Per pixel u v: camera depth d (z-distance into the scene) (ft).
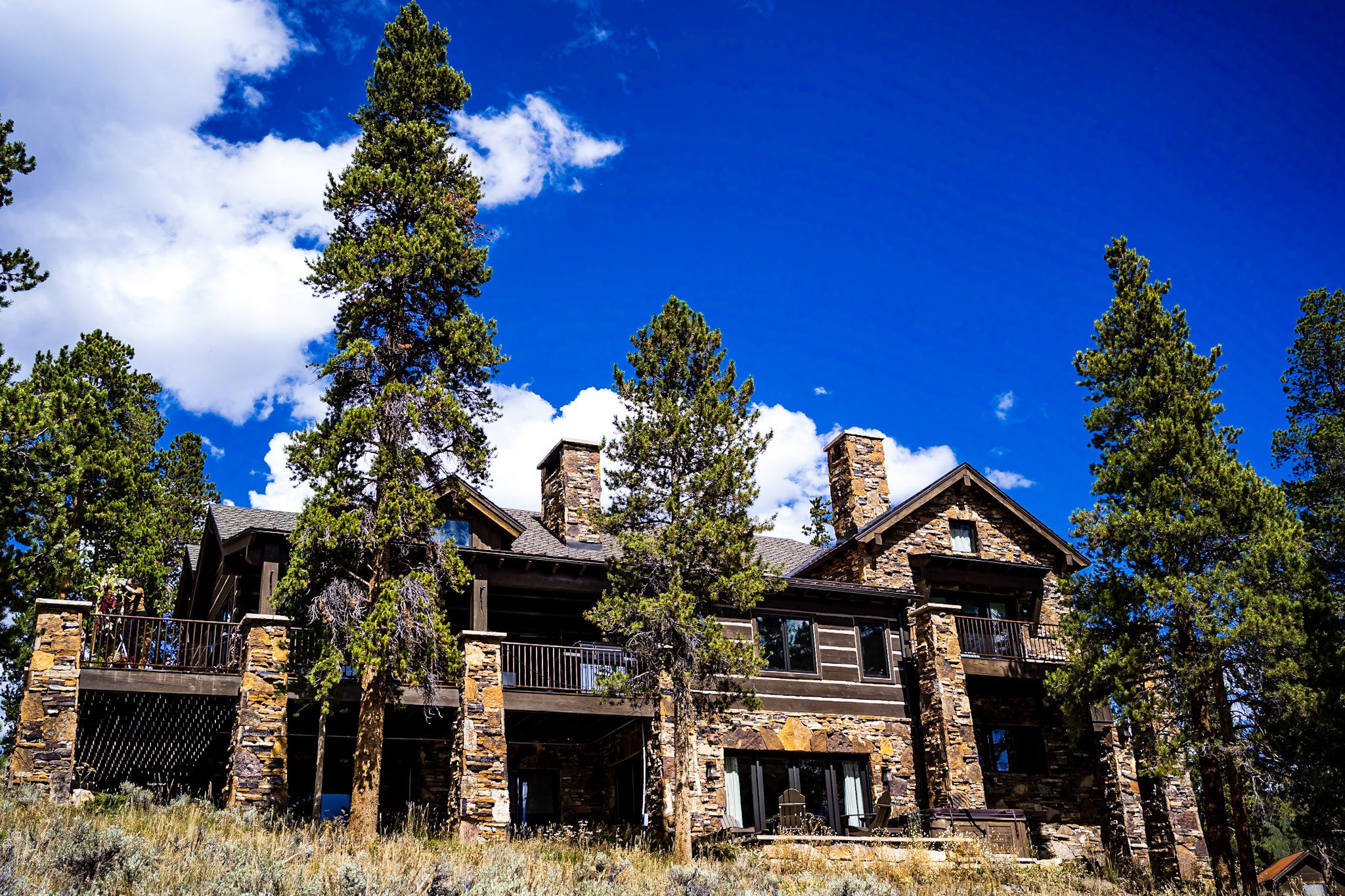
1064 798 88.48
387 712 71.67
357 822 59.57
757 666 68.74
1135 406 80.18
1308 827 76.23
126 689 64.13
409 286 71.61
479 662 71.72
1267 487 74.49
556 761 83.51
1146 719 72.90
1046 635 92.99
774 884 50.70
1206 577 71.41
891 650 86.99
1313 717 67.62
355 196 72.38
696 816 73.36
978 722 88.94
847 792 81.82
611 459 73.87
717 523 69.56
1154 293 82.38
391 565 67.56
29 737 59.62
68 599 79.97
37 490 70.08
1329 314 102.42
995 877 63.36
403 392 66.80
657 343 75.36
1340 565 88.22
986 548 96.43
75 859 35.58
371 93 78.28
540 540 87.20
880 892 52.21
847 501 97.30
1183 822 85.71
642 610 67.41
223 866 38.88
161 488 109.81
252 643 66.03
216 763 74.64
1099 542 77.87
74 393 92.32
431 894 38.63
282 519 79.61
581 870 49.26
